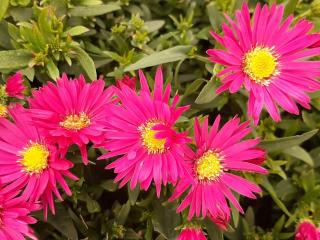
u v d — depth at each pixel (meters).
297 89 0.16
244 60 0.16
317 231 0.19
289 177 0.21
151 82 0.19
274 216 0.21
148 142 0.14
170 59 0.18
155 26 0.20
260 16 0.16
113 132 0.14
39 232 0.18
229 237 0.20
